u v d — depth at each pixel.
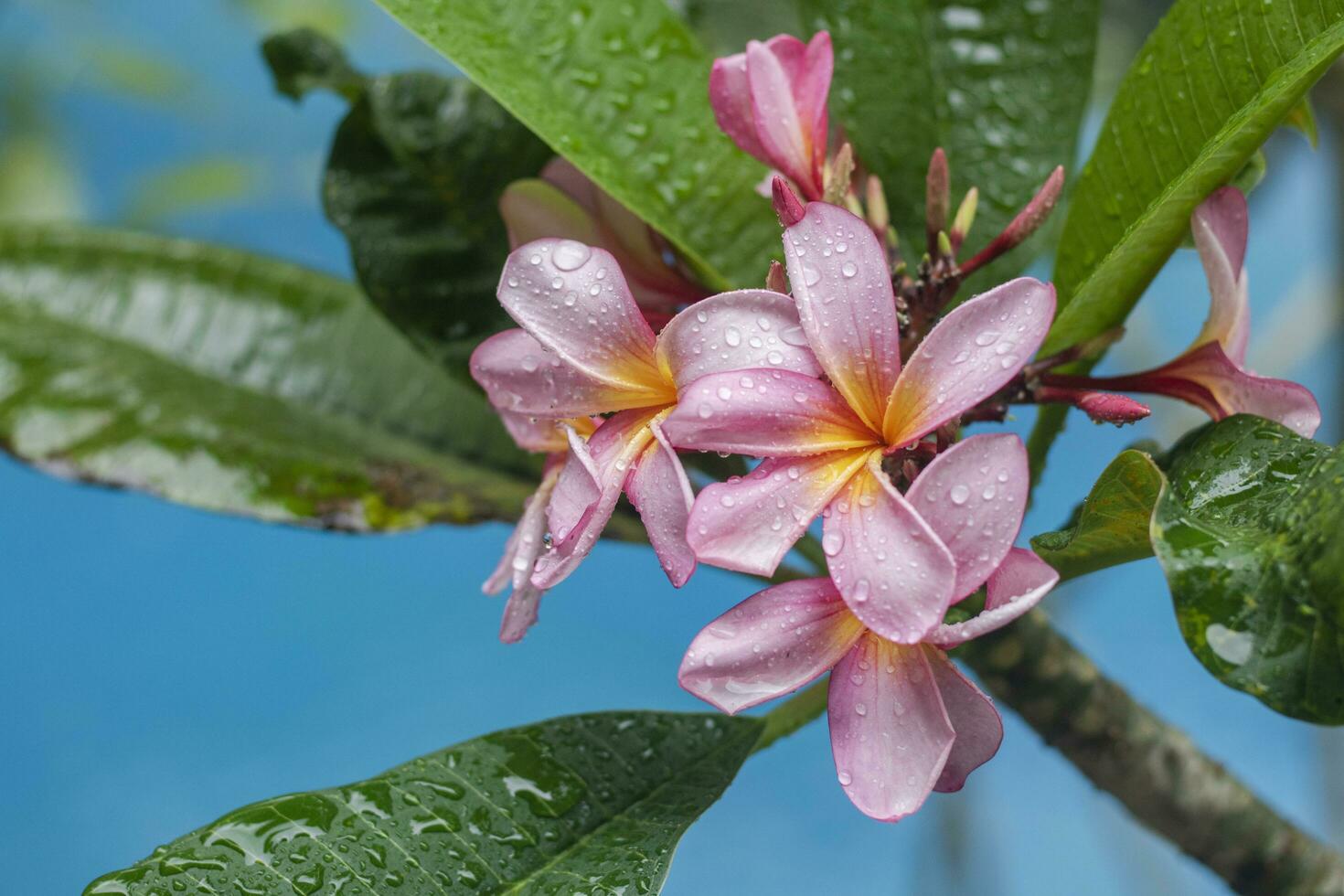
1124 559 0.77
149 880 0.75
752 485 0.74
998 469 0.73
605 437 0.76
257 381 0.93
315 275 0.94
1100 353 0.82
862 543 0.73
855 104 0.87
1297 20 0.78
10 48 1.46
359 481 0.90
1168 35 0.80
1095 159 0.82
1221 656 0.72
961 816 1.17
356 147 0.86
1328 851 0.88
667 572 0.74
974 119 0.87
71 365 0.92
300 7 1.52
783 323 0.75
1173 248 0.81
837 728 0.75
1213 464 0.76
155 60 1.50
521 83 0.82
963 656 0.85
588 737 0.80
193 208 1.52
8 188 1.45
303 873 0.75
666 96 0.84
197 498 0.89
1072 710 0.86
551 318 0.76
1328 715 0.72
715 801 0.78
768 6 0.98
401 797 0.77
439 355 0.87
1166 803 0.87
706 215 0.84
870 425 0.75
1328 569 0.72
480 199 0.86
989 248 0.81
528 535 0.78
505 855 0.77
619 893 0.76
